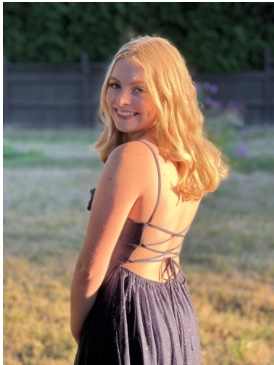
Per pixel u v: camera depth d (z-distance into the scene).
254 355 4.02
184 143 2.17
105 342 2.13
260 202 8.24
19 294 5.04
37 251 6.17
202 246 6.34
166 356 2.16
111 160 2.10
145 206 2.11
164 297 2.21
